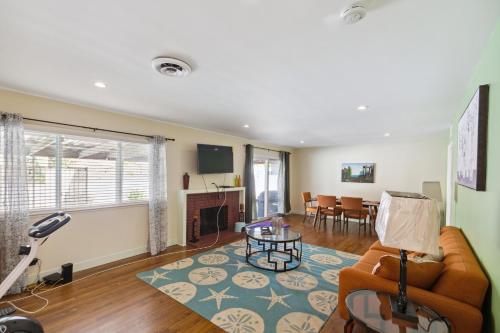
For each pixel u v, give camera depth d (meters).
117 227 3.55
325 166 7.29
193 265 3.38
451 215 3.82
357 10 1.22
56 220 1.90
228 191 5.38
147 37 1.54
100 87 2.44
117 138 3.51
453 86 2.31
